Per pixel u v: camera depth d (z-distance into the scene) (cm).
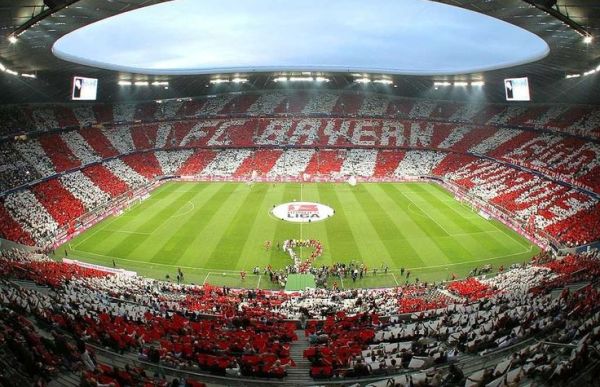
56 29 4397
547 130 8006
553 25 4147
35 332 2103
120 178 7688
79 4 3691
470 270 4391
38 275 3356
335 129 9925
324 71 9012
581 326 1969
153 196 7288
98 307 2778
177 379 1766
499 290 3444
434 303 3241
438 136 9419
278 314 2973
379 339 2345
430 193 7419
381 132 9775
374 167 8788
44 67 6394
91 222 5819
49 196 6178
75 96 6869
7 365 1717
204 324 2589
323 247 4975
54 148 7556
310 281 4031
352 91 10912
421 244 5062
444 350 2045
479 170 7812
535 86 8206
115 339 2092
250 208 6500
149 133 9506
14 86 6988
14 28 4134
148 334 2264
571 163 6744
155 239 5234
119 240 5216
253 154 9294
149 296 3341
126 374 1708
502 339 2061
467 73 7969
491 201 6431
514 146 8044
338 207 6562
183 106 10419
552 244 4850
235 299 3509
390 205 6669
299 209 6419
